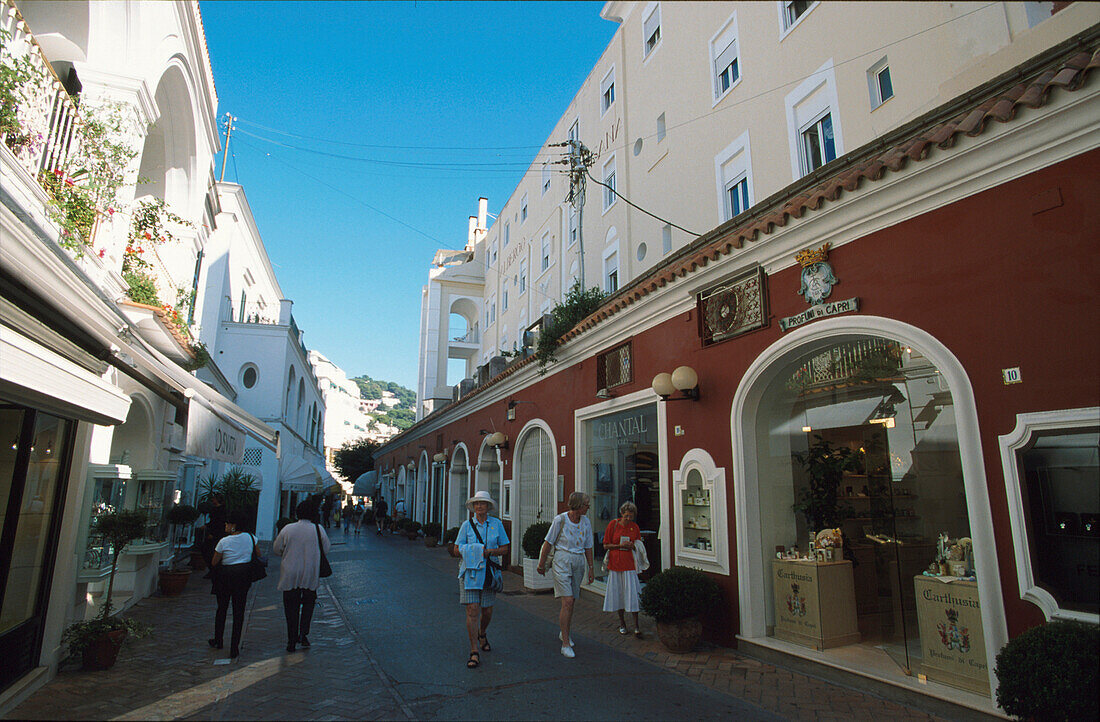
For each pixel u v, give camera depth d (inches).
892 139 238.4
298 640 271.4
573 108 789.9
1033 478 163.0
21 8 266.4
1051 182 167.3
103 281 269.7
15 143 197.9
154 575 416.5
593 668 236.7
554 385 485.7
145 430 364.2
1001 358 173.6
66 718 179.0
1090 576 148.9
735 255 273.4
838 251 229.9
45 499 220.2
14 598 201.2
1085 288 157.2
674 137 517.3
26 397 167.3
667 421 323.3
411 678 222.4
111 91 280.4
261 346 911.0
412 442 1146.7
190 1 356.8
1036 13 214.8
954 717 177.2
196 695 201.8
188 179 458.9
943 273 191.8
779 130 385.4
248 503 605.0
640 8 607.8
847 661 219.5
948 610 193.2
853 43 331.9
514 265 1047.0
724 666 238.5
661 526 320.2
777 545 265.3
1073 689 133.5
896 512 237.8
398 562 618.5
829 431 270.1
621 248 610.2
